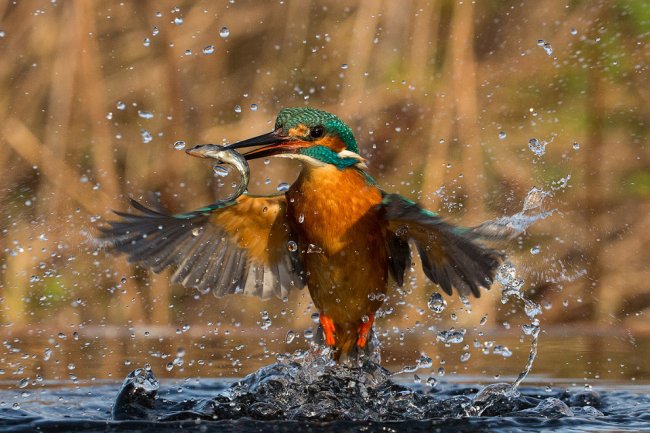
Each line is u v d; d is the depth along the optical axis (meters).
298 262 7.86
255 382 7.50
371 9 14.50
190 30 15.02
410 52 14.52
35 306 12.84
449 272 7.48
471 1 14.14
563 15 14.84
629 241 13.34
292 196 7.49
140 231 7.24
